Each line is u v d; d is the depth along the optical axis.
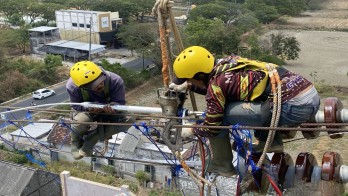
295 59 57.97
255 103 5.14
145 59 57.78
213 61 5.44
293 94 5.05
